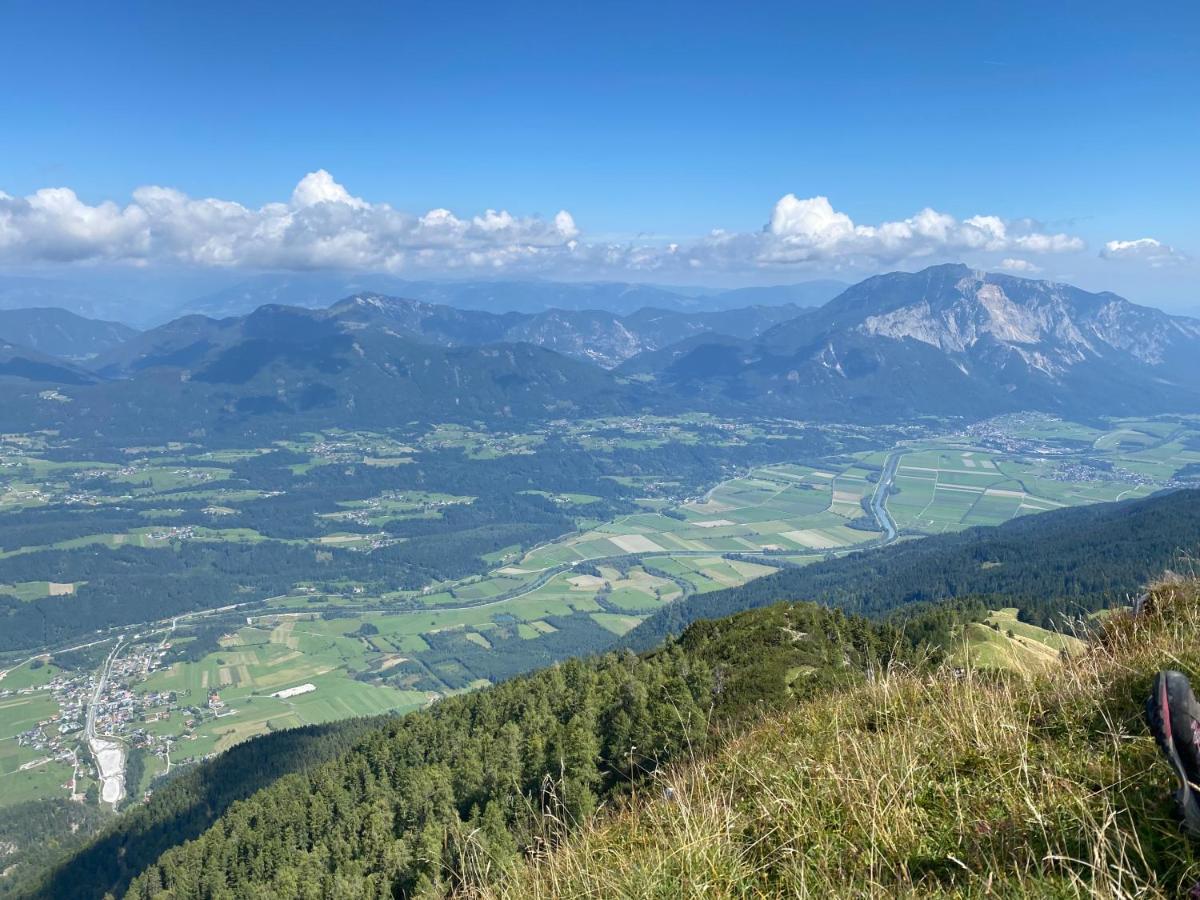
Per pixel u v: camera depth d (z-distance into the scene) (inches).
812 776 243.9
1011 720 243.0
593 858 233.8
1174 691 155.8
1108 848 150.3
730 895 185.3
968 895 158.6
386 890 1248.2
